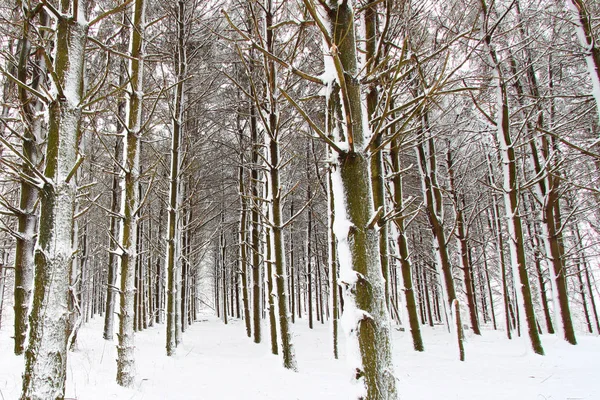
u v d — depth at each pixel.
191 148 12.48
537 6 8.99
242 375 6.57
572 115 10.23
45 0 3.12
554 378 5.93
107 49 3.68
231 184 17.41
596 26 6.39
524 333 8.19
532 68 10.42
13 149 2.75
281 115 8.78
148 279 20.59
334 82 2.68
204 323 25.38
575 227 15.90
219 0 9.89
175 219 9.77
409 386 5.70
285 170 13.04
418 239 20.61
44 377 2.72
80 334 11.05
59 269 2.93
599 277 21.25
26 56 5.53
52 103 3.12
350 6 2.76
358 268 2.39
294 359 7.25
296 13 4.61
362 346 2.28
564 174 10.93
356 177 2.50
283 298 7.50
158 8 10.43
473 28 2.66
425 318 24.38
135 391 5.04
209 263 37.38
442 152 13.25
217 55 11.80
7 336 8.51
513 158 8.67
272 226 7.72
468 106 10.14
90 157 10.24
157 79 10.98
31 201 5.63
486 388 5.48
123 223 5.88
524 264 8.42
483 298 24.45
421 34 4.79
